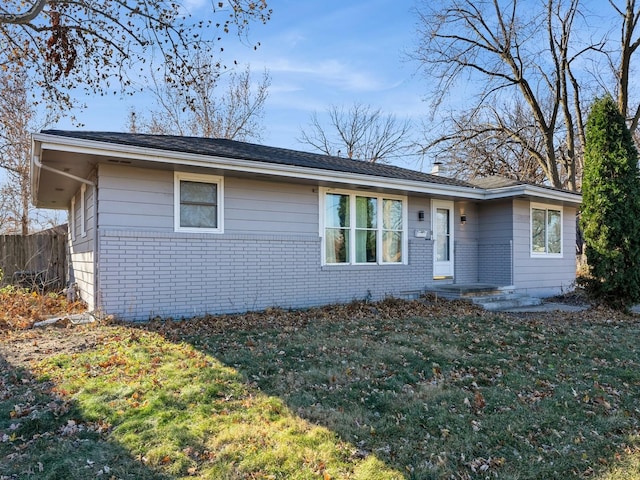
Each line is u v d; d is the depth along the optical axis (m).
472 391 4.43
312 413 3.69
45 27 10.41
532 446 3.38
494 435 3.51
